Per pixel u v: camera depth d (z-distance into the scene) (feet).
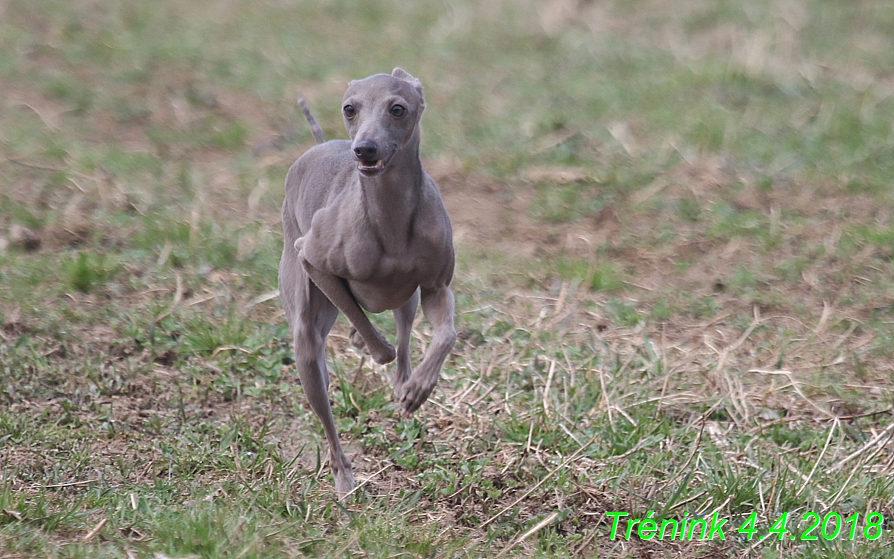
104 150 115.65
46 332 80.64
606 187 110.52
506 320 86.79
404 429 70.49
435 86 136.98
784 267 95.40
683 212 105.50
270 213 104.22
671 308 89.66
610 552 58.44
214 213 102.99
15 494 58.08
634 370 79.51
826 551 57.57
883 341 83.82
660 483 64.85
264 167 114.11
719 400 75.10
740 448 69.72
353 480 61.57
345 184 57.77
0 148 114.11
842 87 132.36
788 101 129.70
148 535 54.80
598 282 92.94
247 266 93.09
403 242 55.01
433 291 57.72
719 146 118.32
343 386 73.61
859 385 78.33
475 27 158.81
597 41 152.35
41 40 144.87
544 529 59.41
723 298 91.71
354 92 54.34
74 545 52.70
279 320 84.99
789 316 88.69
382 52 148.77
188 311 85.25
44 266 90.12
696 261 97.86
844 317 87.81
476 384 76.18
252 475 63.52
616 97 131.95
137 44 146.20
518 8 166.71
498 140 121.19
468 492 63.21
